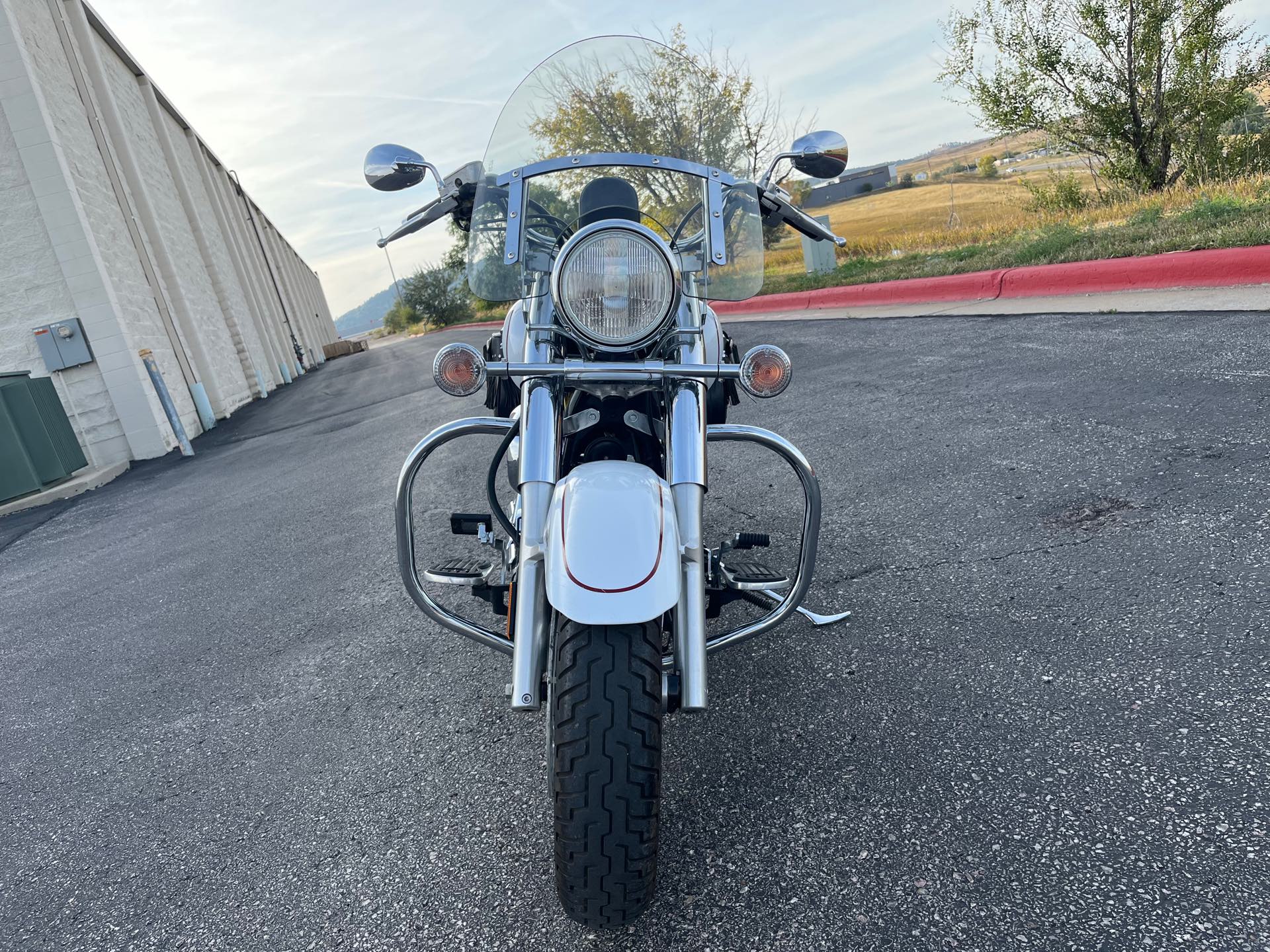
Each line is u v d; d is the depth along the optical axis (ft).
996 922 5.47
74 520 26.00
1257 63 42.88
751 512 13.82
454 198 9.52
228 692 10.77
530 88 9.45
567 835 5.44
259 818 7.96
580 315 6.70
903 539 11.62
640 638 5.76
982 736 7.33
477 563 8.29
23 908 7.23
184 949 6.40
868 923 5.63
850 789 6.98
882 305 32.96
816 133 9.52
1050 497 11.94
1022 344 20.68
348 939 6.24
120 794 8.82
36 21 41.16
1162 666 7.77
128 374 37.65
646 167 9.14
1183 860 5.69
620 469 6.44
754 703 8.44
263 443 35.45
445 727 9.02
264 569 15.78
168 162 68.13
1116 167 47.75
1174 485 11.35
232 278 80.28
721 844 6.60
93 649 13.38
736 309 43.42
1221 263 21.44
